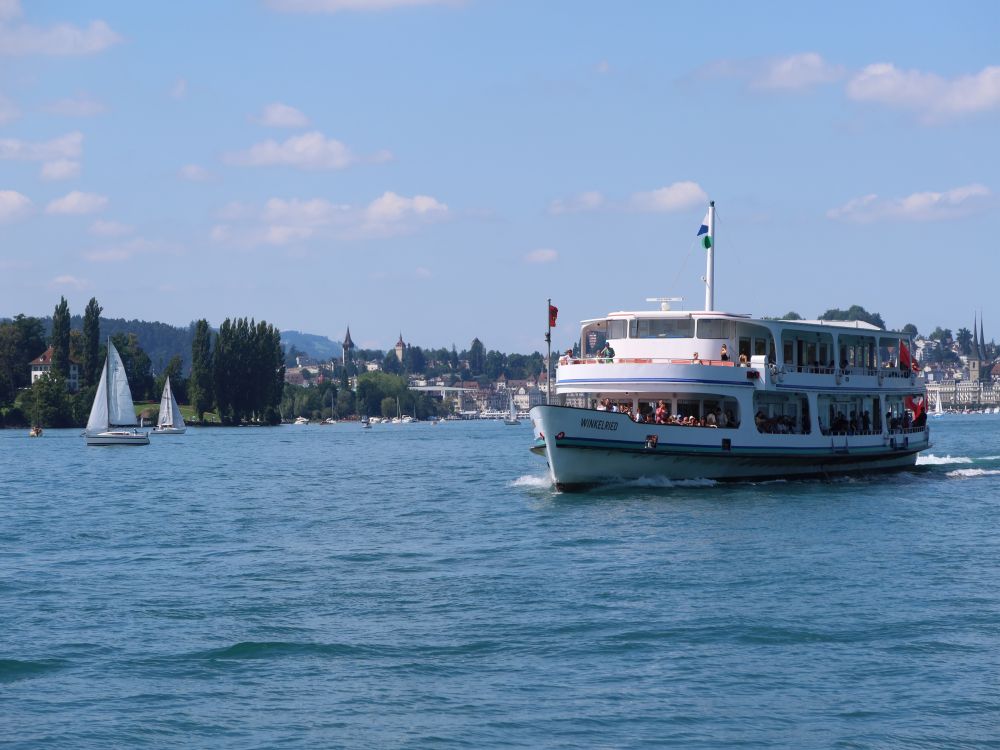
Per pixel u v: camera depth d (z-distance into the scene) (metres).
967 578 47.69
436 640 38.12
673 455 76.62
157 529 68.38
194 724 30.31
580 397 84.19
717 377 77.56
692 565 50.78
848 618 40.44
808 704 31.50
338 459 160.25
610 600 43.66
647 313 81.62
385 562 53.78
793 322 83.31
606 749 28.42
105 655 36.62
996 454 137.00
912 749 28.42
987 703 31.41
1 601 44.84
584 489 76.12
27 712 31.23
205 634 39.25
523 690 32.88
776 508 69.69
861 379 89.81
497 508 75.50
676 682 33.44
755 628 39.09
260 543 61.38
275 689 33.16
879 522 64.19
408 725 30.12
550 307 81.50
